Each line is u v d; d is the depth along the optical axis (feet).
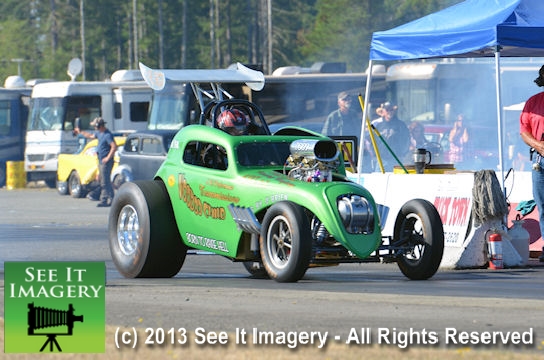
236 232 81.71
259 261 81.66
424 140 179.63
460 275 87.51
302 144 81.35
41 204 207.41
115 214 88.99
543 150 93.45
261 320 59.11
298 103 245.24
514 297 69.51
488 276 86.33
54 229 148.66
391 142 153.07
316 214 77.36
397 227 84.02
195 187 85.10
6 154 298.35
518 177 102.37
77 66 277.64
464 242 94.27
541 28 99.81
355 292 72.33
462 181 95.55
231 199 82.17
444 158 201.46
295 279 77.61
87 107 274.57
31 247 121.70
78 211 187.21
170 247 87.04
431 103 245.04
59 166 232.73
